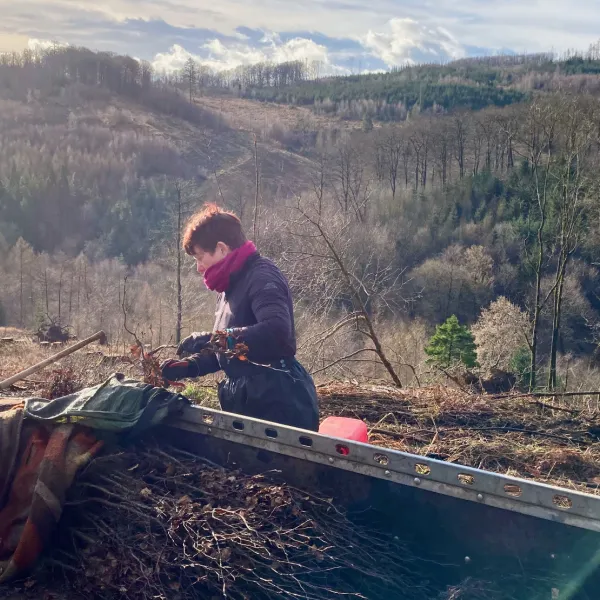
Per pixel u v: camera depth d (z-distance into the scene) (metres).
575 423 4.97
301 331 10.16
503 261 30.81
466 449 4.31
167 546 2.62
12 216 46.31
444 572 2.61
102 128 76.94
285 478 2.90
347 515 2.76
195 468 2.99
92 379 4.88
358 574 2.59
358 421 3.68
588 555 2.33
